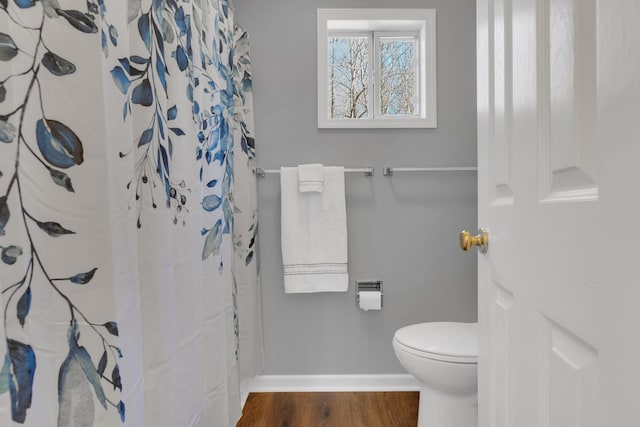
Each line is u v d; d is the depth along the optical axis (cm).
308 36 202
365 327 205
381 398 194
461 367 132
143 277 88
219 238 135
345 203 201
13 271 53
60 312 59
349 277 205
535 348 61
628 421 38
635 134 37
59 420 59
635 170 37
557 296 53
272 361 205
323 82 202
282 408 185
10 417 50
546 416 57
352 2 201
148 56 86
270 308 205
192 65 114
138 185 85
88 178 64
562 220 52
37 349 56
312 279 194
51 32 59
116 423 66
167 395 94
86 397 62
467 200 204
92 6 64
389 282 205
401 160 204
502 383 77
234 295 170
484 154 87
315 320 205
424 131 203
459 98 202
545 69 56
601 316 43
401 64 216
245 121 193
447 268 204
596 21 43
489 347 85
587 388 46
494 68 80
